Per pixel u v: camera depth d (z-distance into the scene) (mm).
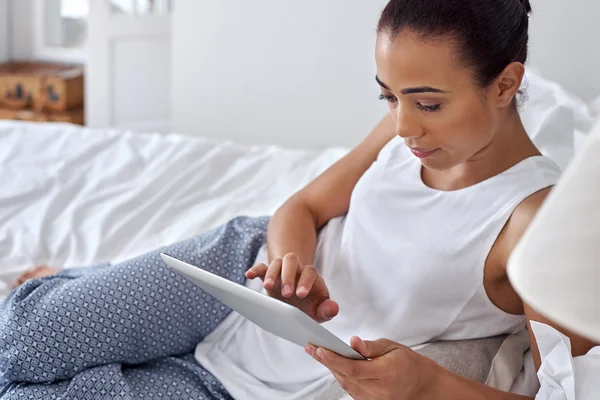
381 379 1025
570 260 488
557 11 2541
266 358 1336
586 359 1079
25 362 1245
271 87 3180
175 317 1333
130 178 2086
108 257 1757
